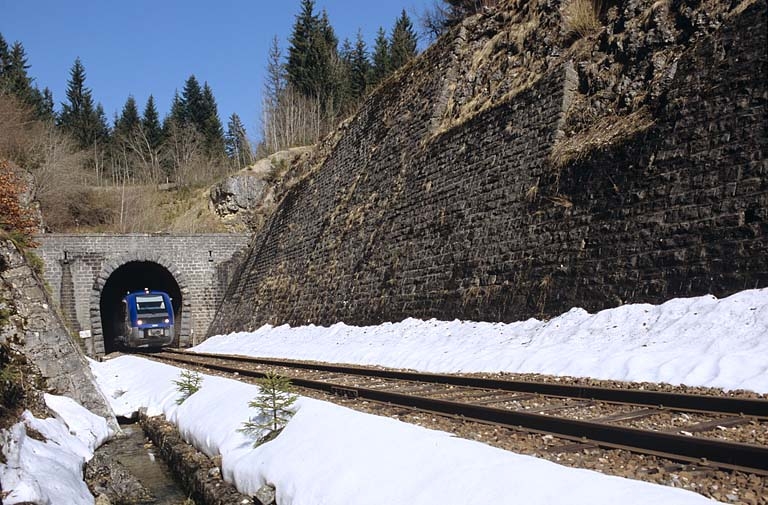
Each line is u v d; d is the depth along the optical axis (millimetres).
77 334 34125
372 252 23312
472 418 7824
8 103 52844
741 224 10961
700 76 12742
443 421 7957
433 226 20062
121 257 37562
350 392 10719
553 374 11133
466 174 19297
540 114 17109
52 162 50719
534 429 6898
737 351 9250
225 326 37000
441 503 4793
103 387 16547
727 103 11914
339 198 28844
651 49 15188
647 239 12672
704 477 4844
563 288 14305
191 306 39375
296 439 7102
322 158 34312
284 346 24750
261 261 35781
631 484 4336
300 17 75250
